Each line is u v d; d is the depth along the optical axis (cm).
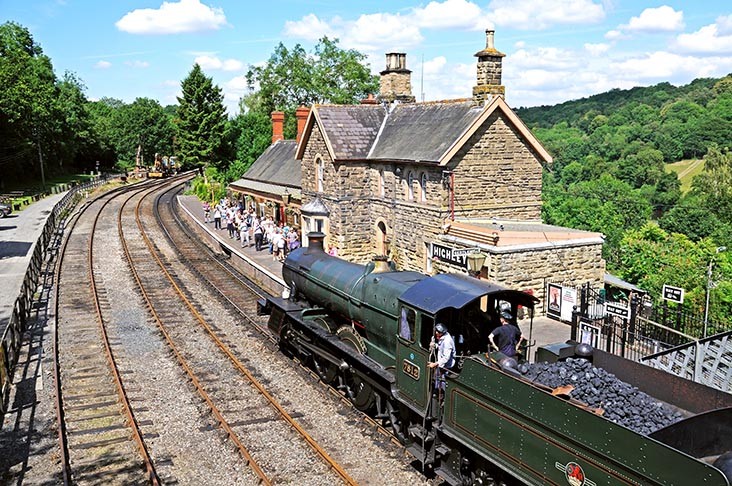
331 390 1423
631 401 808
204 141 6519
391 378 1138
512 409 848
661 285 2312
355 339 1352
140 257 3075
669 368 1269
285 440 1177
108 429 1227
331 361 1375
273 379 1498
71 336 1833
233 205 4372
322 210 2844
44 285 2478
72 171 8881
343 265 1500
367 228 2853
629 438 683
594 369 894
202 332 1881
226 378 1505
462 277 1113
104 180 7275
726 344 1275
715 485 596
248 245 3253
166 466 1079
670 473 639
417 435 1034
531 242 2041
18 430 1222
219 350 1719
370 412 1299
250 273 2817
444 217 2333
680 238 2714
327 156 2831
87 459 1109
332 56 6184
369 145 2823
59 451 1132
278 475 1048
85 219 4322
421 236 2467
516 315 1062
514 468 851
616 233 3488
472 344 1050
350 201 2798
